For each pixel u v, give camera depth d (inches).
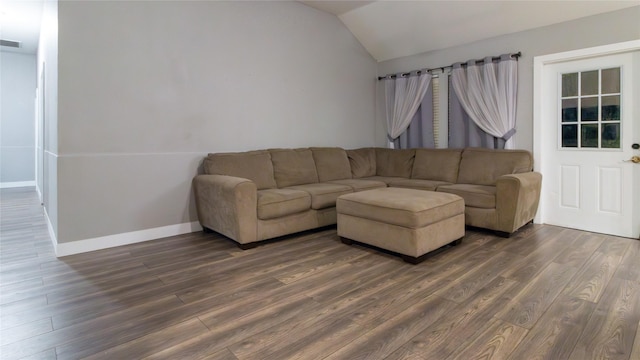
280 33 178.9
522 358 62.0
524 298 85.5
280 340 68.7
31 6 187.2
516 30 165.9
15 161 307.6
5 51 295.1
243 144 166.9
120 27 129.6
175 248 128.8
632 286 91.4
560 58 153.7
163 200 143.5
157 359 63.1
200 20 149.8
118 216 132.3
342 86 211.5
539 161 161.9
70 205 121.9
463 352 64.1
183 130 147.4
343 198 131.4
